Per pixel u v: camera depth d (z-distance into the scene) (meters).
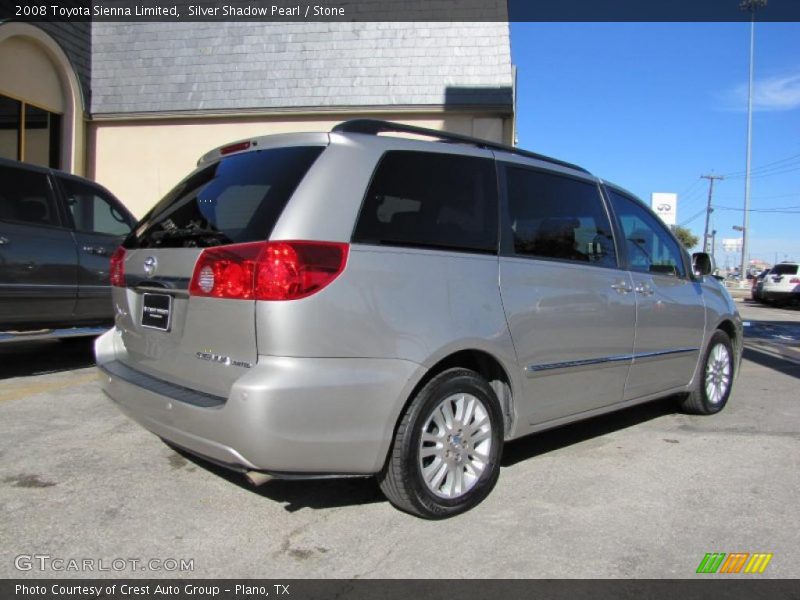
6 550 2.94
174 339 3.25
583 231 4.30
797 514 3.57
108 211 6.93
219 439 2.88
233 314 2.92
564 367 3.97
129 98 13.42
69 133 12.87
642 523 3.41
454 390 3.33
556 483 3.94
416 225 3.29
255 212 3.06
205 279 3.04
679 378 5.25
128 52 13.66
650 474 4.14
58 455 4.12
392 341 3.05
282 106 13.08
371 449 3.02
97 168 13.66
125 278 3.73
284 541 3.11
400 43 13.20
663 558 3.04
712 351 5.63
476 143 3.83
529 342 3.70
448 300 3.29
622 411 5.81
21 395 5.53
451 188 3.52
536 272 3.80
